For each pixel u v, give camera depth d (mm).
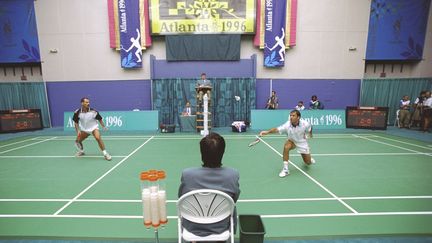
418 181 4770
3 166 5844
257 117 11047
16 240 2881
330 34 12711
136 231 3039
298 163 6027
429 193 4188
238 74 12711
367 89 13086
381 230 3043
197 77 12617
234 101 12688
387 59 12930
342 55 12867
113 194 4188
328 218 3350
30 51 12602
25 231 3053
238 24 12125
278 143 8320
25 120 11461
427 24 12641
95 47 12680
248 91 12664
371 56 12867
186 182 2035
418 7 12523
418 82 12969
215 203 1938
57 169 5602
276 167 5707
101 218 3365
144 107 13102
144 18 12188
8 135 10273
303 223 3217
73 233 3006
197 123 11016
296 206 3715
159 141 8719
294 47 12773
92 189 4414
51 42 12609
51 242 2844
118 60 12758
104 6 12398
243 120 12750
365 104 13195
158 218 2289
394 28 12680
